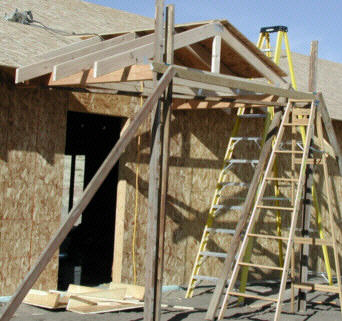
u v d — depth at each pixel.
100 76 6.50
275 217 11.21
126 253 9.00
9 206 7.68
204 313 7.55
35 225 7.96
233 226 10.61
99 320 6.86
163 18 6.20
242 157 10.73
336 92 14.14
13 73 7.70
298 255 11.70
